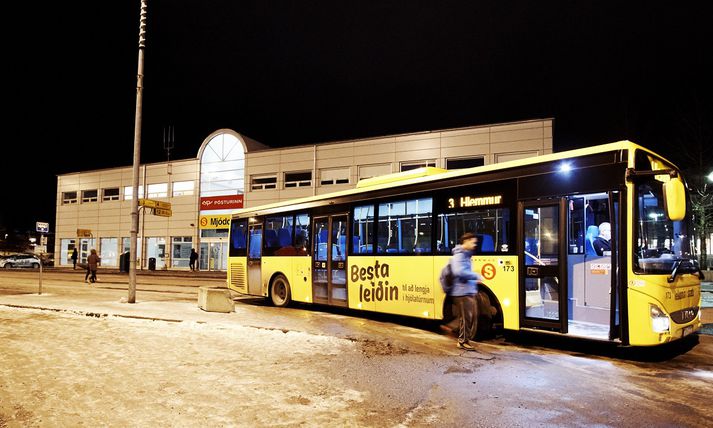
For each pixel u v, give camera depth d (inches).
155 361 289.6
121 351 316.2
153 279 1189.7
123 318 446.3
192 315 464.8
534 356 325.4
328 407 212.2
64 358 295.1
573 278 333.7
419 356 316.5
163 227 1679.4
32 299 604.4
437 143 1261.1
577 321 328.8
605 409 216.2
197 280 1157.7
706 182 1127.0
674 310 309.0
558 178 340.8
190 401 215.5
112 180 1825.8
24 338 357.4
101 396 221.3
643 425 196.7
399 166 1305.4
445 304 404.2
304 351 325.1
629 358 323.3
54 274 1401.3
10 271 1609.3
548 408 216.7
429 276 419.5
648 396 236.5
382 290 465.1
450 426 193.5
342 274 513.7
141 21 575.2
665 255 322.0
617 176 313.9
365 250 489.1
